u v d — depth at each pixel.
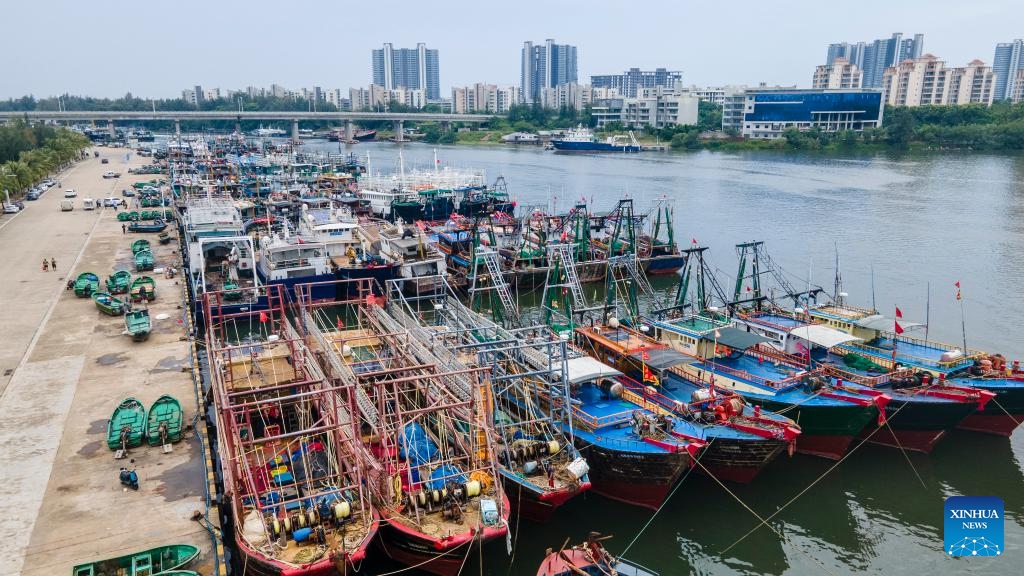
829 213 144.38
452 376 45.81
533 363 50.00
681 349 57.78
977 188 175.50
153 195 151.50
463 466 42.41
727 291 95.62
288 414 49.62
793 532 43.81
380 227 116.56
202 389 54.28
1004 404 52.00
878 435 52.16
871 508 45.97
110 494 39.91
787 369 55.38
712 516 45.06
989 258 107.44
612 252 100.62
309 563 33.25
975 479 49.09
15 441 45.56
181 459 43.78
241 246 98.19
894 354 55.19
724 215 144.12
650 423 44.19
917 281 95.94
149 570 32.75
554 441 42.66
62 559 34.47
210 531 36.84
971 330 76.69
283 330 64.19
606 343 55.56
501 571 39.84
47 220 126.00
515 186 187.12
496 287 76.50
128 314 67.69
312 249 90.75
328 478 40.38
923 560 41.38
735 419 46.16
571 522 44.06
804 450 51.44
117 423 46.94
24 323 69.38
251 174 182.62
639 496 44.53
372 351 55.53
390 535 37.38
